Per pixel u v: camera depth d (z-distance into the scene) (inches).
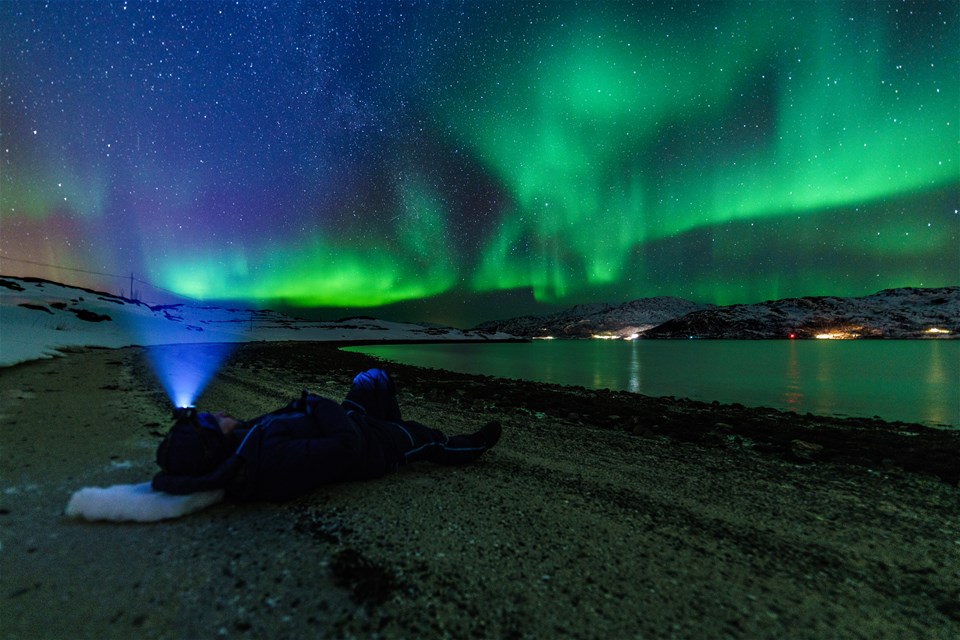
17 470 138.8
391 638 72.5
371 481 148.4
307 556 96.9
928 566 110.4
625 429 282.0
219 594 81.4
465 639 73.7
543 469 177.3
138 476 138.7
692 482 171.5
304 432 130.2
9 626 69.9
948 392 713.0
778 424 326.0
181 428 121.2
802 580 101.2
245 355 1035.9
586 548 110.4
